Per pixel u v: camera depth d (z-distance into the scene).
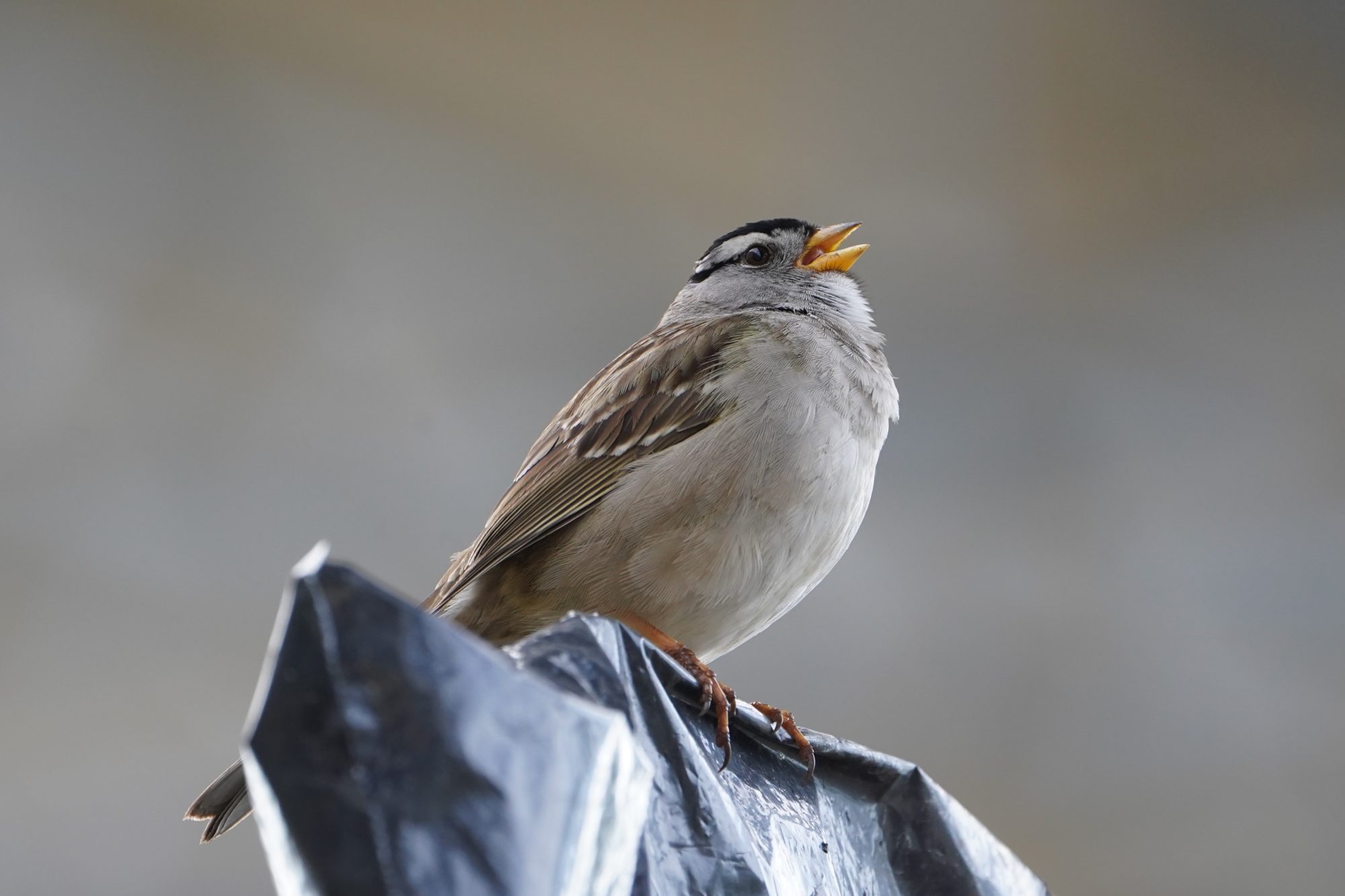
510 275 15.53
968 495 14.63
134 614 12.67
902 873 3.97
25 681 12.25
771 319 6.42
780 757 4.05
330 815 2.02
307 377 14.41
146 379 14.01
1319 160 16.97
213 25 15.58
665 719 3.20
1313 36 17.16
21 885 11.55
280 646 2.08
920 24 17.03
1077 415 15.30
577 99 16.06
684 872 3.04
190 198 14.91
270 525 13.47
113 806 11.91
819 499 5.95
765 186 16.55
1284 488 14.67
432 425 14.38
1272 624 13.70
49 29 15.14
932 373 15.48
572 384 14.93
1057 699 13.23
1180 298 16.30
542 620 6.20
